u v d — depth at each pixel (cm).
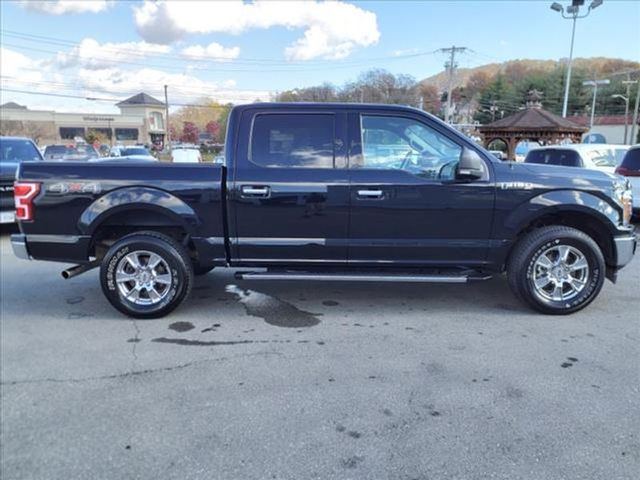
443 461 232
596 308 446
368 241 417
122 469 229
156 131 8362
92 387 310
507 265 430
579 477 219
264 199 410
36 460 237
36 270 618
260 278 420
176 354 358
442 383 308
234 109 421
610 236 420
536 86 6912
